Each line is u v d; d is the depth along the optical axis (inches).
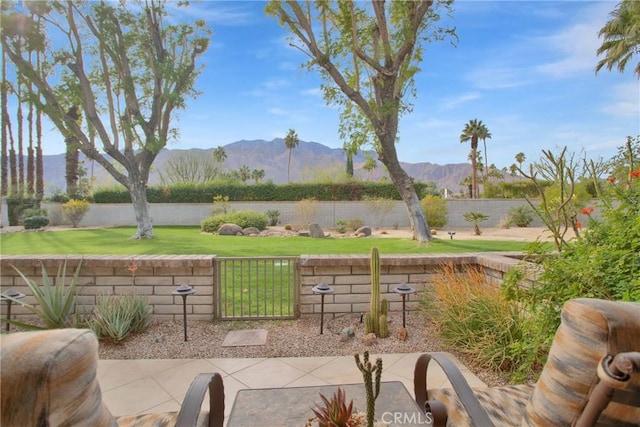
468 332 119.8
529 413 42.6
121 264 154.4
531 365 99.2
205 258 157.3
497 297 121.3
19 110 893.8
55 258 155.1
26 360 27.5
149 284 157.2
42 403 27.5
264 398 93.3
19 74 482.3
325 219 759.1
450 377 60.4
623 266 87.1
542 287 102.2
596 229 105.7
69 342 29.7
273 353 126.8
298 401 91.8
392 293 165.2
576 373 36.8
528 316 116.5
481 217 587.2
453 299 131.7
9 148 877.8
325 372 112.4
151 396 99.4
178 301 157.3
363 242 454.9
